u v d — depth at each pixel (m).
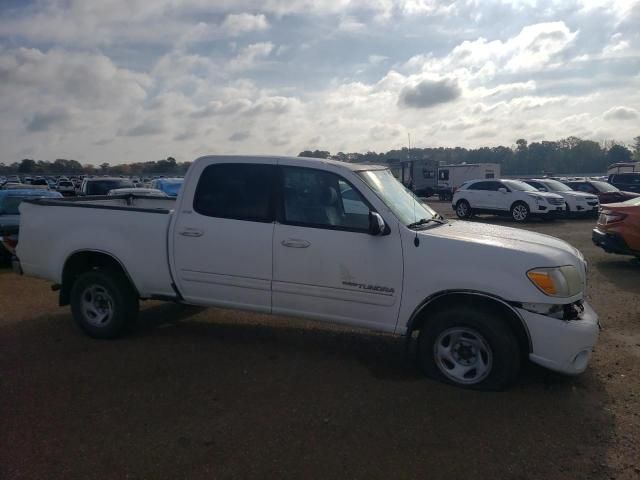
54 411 4.10
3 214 10.78
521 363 4.43
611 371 4.92
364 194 4.80
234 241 5.17
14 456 3.47
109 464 3.38
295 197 5.05
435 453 3.52
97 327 5.81
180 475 3.26
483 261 4.39
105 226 5.70
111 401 4.27
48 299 7.83
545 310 4.27
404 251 4.61
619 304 7.34
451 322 4.47
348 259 4.77
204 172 5.40
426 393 4.41
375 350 5.49
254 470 3.32
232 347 5.57
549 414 4.06
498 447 3.59
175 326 6.32
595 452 3.54
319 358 5.25
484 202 21.95
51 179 55.91
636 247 9.68
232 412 4.08
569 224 19.48
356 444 3.62
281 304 5.11
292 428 3.83
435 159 42.81
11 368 4.98
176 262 5.44
